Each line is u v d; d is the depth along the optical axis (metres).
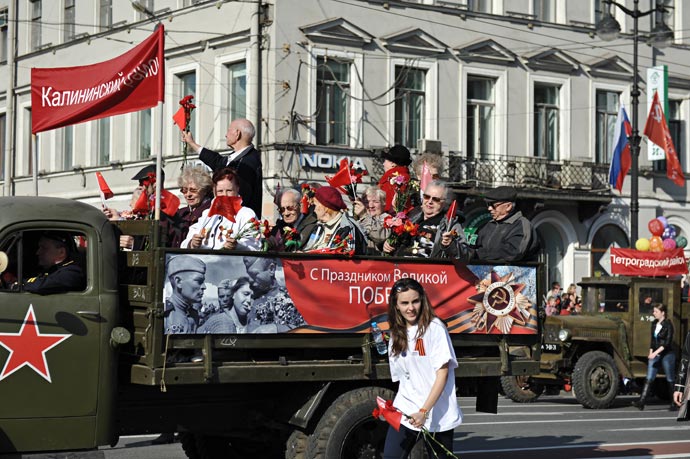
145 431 8.48
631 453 12.31
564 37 33.81
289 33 28.61
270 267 8.41
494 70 32.34
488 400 9.77
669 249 22.48
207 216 8.91
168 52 31.31
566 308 28.59
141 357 8.10
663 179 36.19
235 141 10.33
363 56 29.80
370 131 29.89
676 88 36.44
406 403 7.48
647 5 35.78
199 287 8.08
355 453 8.64
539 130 33.53
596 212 33.62
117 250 8.29
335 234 9.01
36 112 9.55
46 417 7.86
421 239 9.64
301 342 8.55
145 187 10.08
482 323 9.38
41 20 37.12
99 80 9.21
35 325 7.84
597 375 18.69
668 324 19.06
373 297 8.88
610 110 35.03
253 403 8.97
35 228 8.00
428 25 31.03
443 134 31.28
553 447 12.79
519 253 9.61
